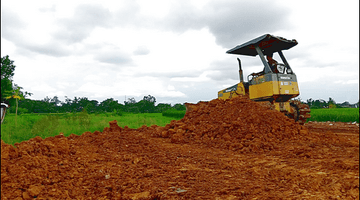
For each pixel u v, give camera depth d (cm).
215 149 756
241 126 884
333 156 581
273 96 1144
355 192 362
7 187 375
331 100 6244
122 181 439
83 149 674
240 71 1440
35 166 464
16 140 934
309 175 445
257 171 497
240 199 351
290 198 352
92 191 399
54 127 1239
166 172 497
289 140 805
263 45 1267
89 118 1775
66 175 455
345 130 1208
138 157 616
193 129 988
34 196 366
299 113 1281
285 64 1273
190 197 361
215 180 441
